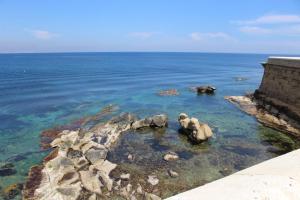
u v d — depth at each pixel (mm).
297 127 27891
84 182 15961
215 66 137375
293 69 31859
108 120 30156
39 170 17391
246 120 30984
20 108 36156
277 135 25984
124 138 24500
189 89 53531
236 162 19750
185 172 17922
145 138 24547
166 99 43406
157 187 16047
